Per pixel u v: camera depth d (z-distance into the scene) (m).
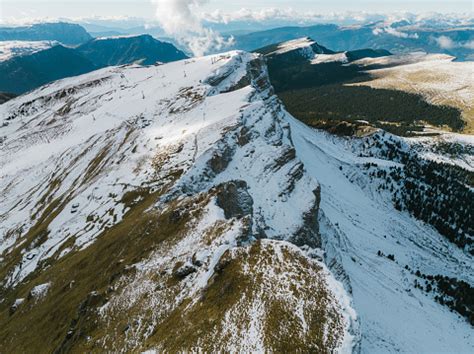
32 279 87.06
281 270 44.19
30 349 58.75
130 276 57.31
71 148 160.12
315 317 37.72
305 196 91.00
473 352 80.38
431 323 86.19
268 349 34.91
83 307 57.00
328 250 93.00
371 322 76.19
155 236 66.75
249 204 76.94
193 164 91.25
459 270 127.62
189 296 46.78
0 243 118.88
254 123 114.50
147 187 94.75
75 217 103.25
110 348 45.19
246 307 40.09
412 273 110.94
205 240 55.84
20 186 153.25
